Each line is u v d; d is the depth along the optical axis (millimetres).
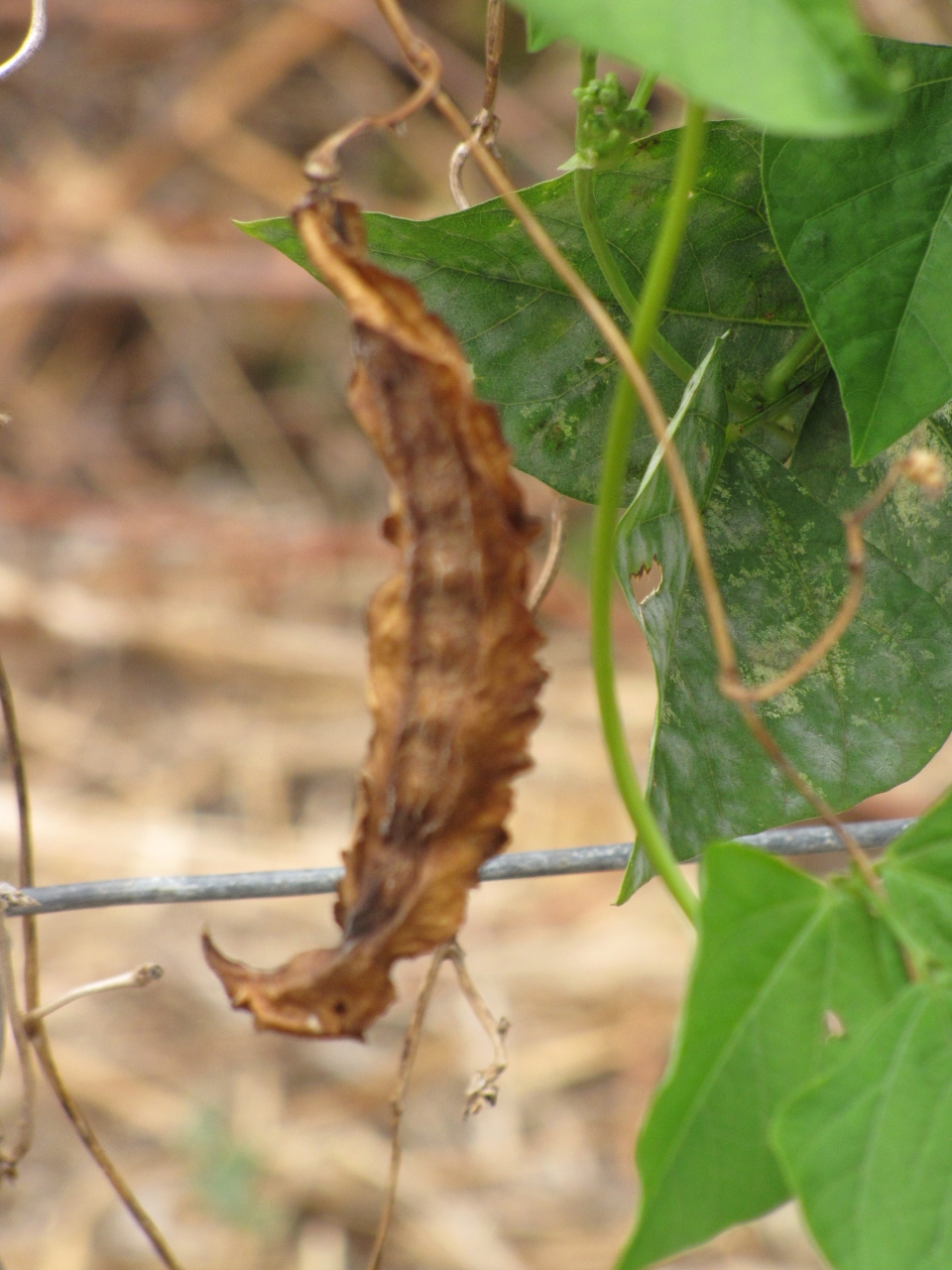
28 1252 2480
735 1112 839
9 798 3260
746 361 944
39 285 4211
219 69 4473
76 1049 2812
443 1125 2727
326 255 851
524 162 4152
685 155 847
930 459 857
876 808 2986
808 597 935
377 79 4504
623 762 876
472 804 861
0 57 4641
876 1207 832
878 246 888
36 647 3680
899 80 797
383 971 865
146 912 3066
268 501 4109
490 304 931
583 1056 2812
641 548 903
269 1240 2518
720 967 840
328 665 3654
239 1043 2852
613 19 804
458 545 856
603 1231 2551
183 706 3584
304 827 3299
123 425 4258
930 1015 840
